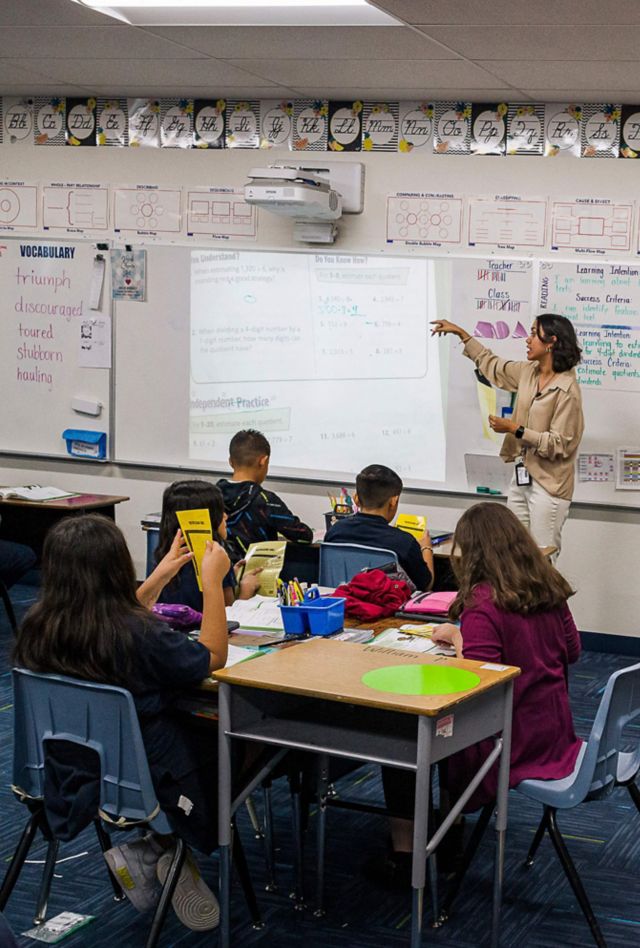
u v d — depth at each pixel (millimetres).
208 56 5316
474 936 3094
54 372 6969
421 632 3387
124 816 2715
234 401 6609
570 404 5574
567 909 3258
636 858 3621
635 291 5805
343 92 5977
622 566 5996
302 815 3461
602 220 5840
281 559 3904
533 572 3098
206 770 2889
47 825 2895
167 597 3545
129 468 6895
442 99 5977
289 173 5691
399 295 6211
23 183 6867
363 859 3537
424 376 6219
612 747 2951
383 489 4598
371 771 4359
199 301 6602
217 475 6707
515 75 5242
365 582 3727
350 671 2799
